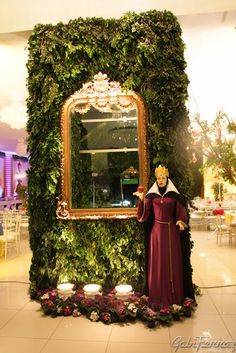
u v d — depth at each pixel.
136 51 3.99
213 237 8.41
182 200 3.57
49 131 4.07
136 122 4.04
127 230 3.97
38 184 4.08
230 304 3.81
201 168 2.63
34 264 4.12
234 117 8.77
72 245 4.03
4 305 3.91
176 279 3.54
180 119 3.90
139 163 3.97
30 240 4.13
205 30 4.82
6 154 16.62
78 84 4.12
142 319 3.38
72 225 4.05
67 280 4.02
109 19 4.08
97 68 4.09
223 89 7.20
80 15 4.39
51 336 3.12
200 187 11.10
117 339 3.04
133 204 4.04
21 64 5.75
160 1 4.14
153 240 3.59
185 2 4.17
